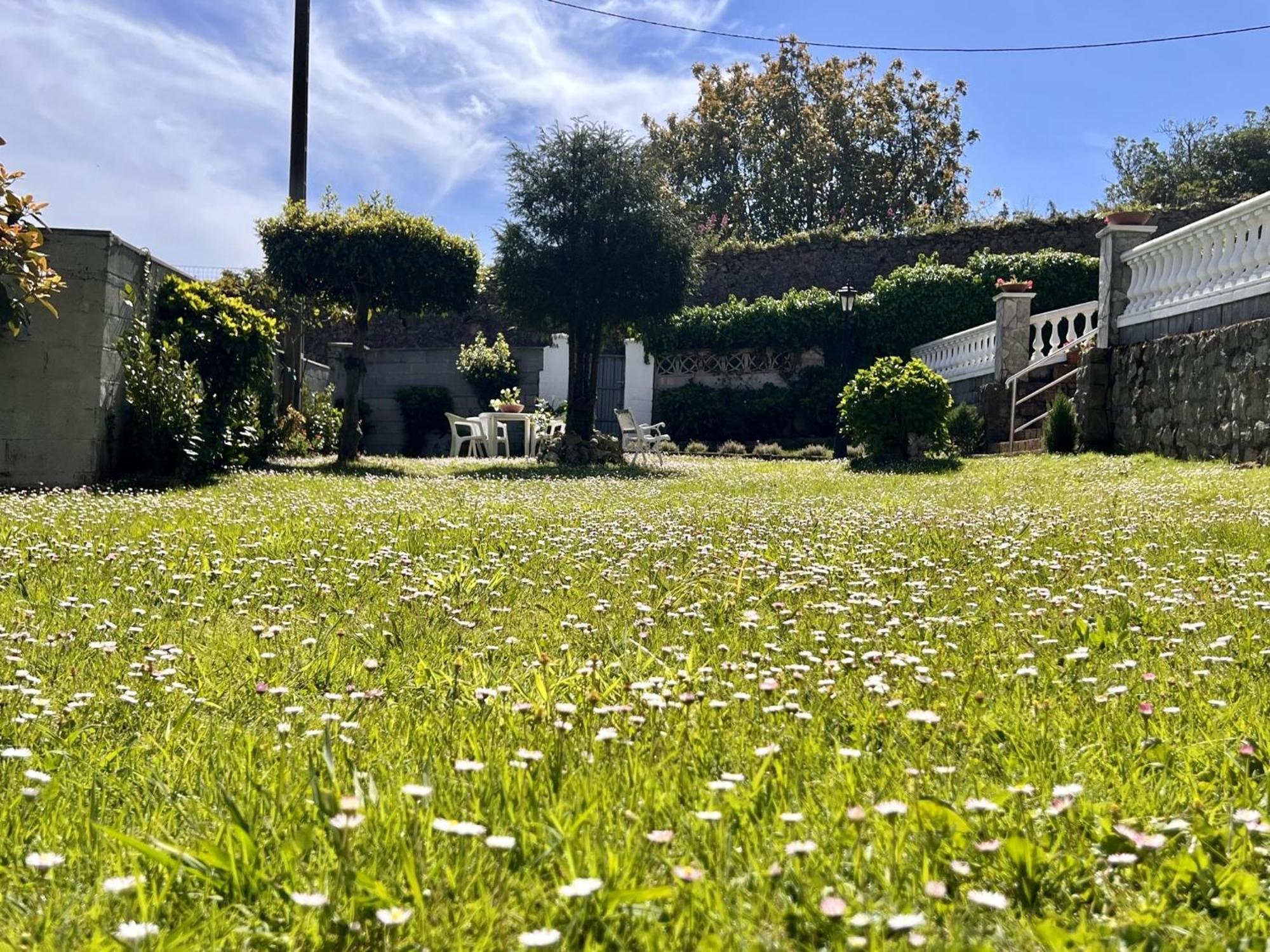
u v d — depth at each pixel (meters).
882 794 1.90
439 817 1.80
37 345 10.67
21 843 1.73
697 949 1.34
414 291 16.09
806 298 26.70
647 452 20.05
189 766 2.15
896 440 15.26
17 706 2.55
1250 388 10.37
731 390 26.72
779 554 5.71
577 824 1.68
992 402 17.83
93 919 1.44
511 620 3.89
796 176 45.72
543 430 22.41
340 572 4.99
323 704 2.68
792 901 1.47
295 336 18.28
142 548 5.52
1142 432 12.72
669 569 5.11
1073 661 3.09
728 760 2.15
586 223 18.62
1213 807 1.92
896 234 28.91
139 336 11.66
